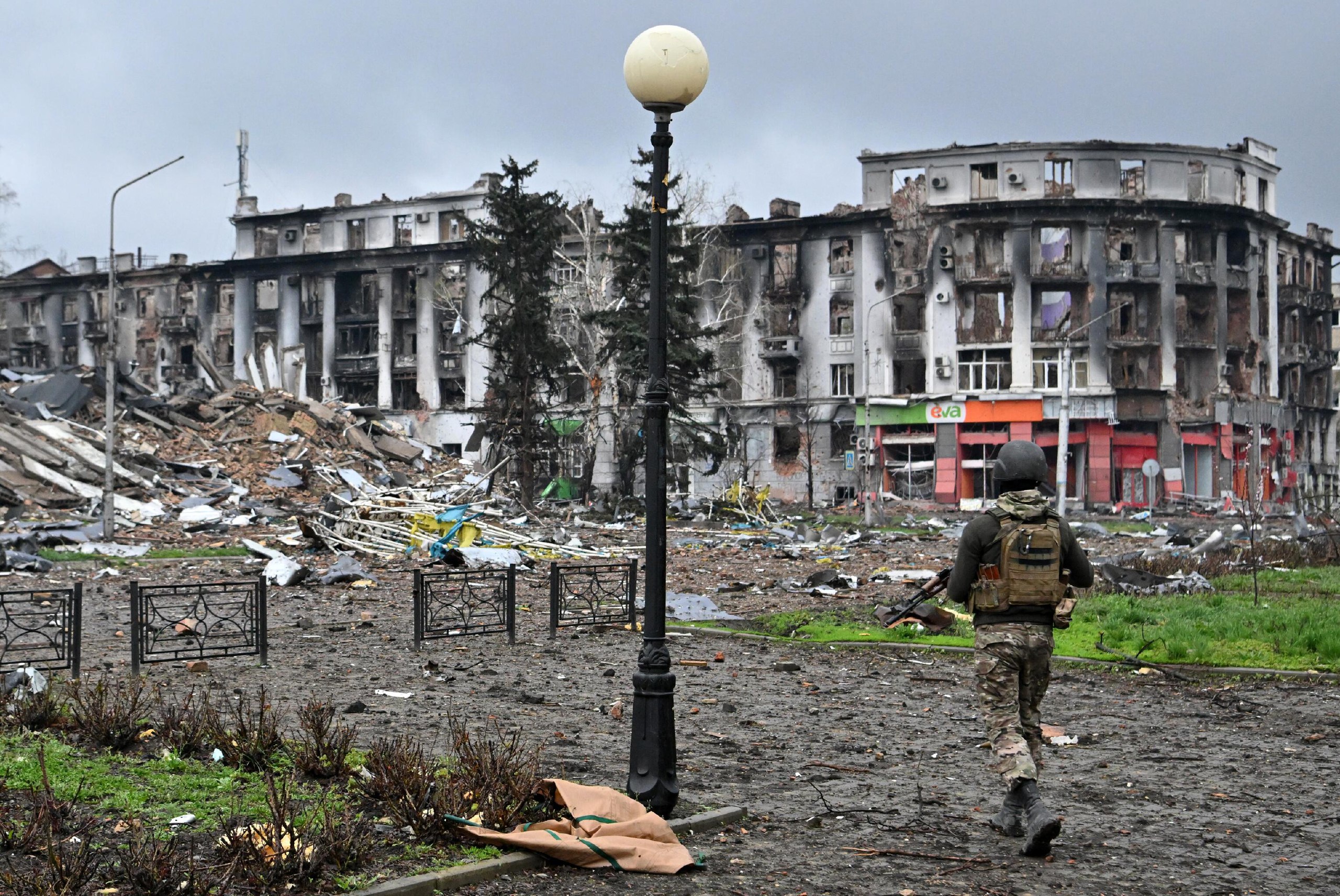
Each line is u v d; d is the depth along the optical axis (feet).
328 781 24.12
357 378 245.04
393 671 42.32
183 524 119.24
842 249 214.69
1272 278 221.25
